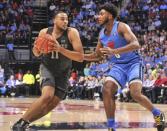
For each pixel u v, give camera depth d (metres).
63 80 5.60
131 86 5.58
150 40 20.14
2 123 7.35
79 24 23.27
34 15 24.47
